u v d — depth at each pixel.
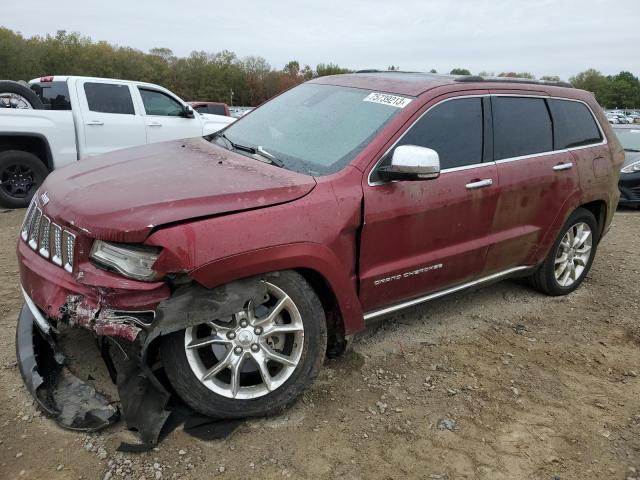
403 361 3.68
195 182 2.84
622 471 2.82
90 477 2.50
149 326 2.51
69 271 2.69
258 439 2.81
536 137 4.28
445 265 3.67
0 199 7.95
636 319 4.66
